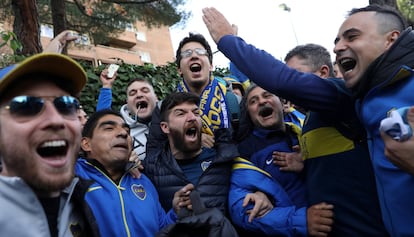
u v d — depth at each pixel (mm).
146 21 9625
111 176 1976
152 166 2221
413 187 1267
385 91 1359
